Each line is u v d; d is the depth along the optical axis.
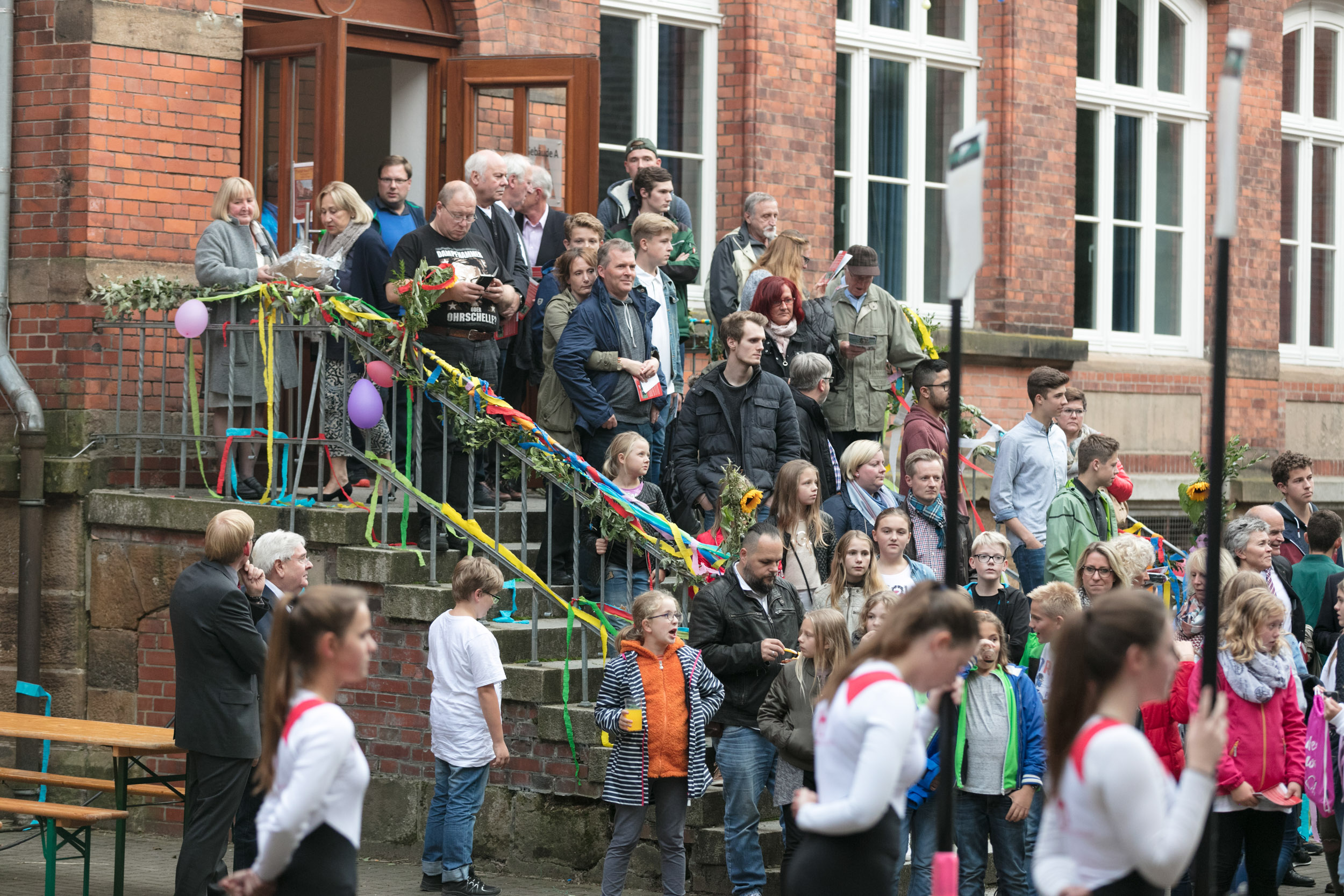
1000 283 20.61
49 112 14.46
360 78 18.70
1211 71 23.33
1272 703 10.14
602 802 12.02
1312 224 25.11
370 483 14.20
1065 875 6.03
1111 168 22.33
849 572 11.59
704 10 18.70
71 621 14.33
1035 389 14.52
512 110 16.88
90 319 14.39
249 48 15.26
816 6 19.09
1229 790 9.88
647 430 13.80
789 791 10.77
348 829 6.66
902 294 20.48
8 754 14.85
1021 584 14.44
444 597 12.43
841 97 19.92
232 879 6.79
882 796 6.49
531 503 15.30
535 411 16.12
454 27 17.05
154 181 14.69
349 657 6.70
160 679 14.00
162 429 13.97
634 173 16.05
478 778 11.52
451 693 11.54
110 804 14.29
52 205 14.46
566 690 12.12
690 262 15.83
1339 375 24.92
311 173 14.93
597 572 13.27
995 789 10.34
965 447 17.73
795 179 18.91
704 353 18.19
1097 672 6.07
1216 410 6.11
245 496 13.70
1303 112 24.86
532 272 15.77
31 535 14.17
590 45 17.72
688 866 11.79
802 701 10.31
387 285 13.00
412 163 17.05
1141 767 5.82
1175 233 23.25
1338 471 24.89
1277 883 10.39
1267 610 10.05
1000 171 20.62
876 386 15.40
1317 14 24.97
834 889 6.72
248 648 10.46
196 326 13.57
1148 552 11.30
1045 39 20.92
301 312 13.29
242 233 13.97
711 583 11.70
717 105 18.83
